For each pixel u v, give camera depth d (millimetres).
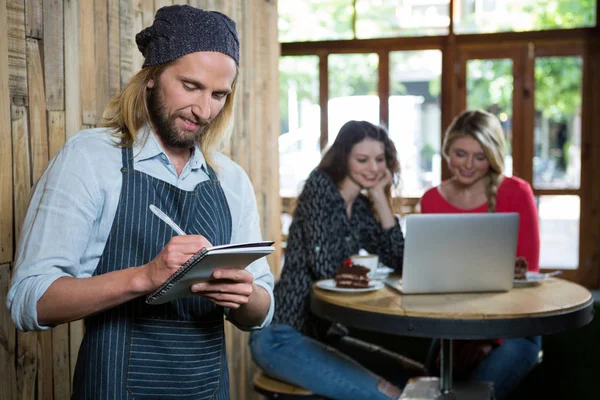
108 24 2160
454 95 6027
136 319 1324
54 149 1906
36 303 1199
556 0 5801
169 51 1320
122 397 1309
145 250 1330
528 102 5910
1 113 1709
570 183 5879
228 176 1550
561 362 3697
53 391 1943
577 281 5848
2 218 1725
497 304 2133
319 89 6180
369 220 2727
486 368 2520
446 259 2240
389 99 6117
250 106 3250
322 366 2391
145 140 1377
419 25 6016
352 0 6082
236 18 3070
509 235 2250
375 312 2080
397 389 2391
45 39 1862
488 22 5938
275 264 3682
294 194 6074
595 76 5762
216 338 1426
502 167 2848
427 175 6129
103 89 2135
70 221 1255
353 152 2600
